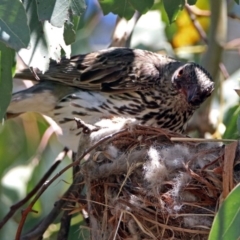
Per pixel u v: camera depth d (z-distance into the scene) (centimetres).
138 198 881
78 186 1066
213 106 1274
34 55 821
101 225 920
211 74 1223
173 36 1351
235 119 1069
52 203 1270
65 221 1076
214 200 869
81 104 1163
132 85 1166
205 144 940
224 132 1119
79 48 1354
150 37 1324
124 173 912
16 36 758
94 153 938
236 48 1232
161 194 877
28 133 1319
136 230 886
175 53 1347
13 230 1241
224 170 846
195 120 1228
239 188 752
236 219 746
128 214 886
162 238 868
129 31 1280
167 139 947
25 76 1166
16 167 1266
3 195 1241
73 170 1098
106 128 978
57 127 1225
